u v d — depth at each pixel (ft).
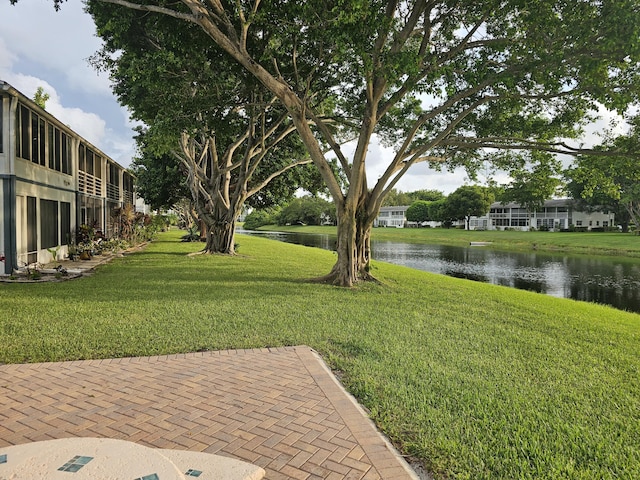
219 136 42.47
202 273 41.86
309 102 42.11
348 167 38.04
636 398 13.88
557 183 45.19
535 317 26.50
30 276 34.86
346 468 9.38
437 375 15.16
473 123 42.75
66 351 17.07
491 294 35.99
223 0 32.45
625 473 9.53
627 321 28.96
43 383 13.94
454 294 34.53
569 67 28.89
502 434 11.07
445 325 22.99
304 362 16.21
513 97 33.71
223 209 64.34
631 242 127.34
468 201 203.82
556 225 201.87
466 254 107.55
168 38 33.73
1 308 24.17
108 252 60.85
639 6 24.22
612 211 175.22
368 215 39.22
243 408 12.28
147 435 10.69
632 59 25.63
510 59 30.50
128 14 32.07
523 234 174.70
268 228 281.54
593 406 13.14
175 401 12.69
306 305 27.07
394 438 10.81
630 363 17.69
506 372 15.80
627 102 27.71
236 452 9.96
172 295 29.19
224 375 14.83
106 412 11.93
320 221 280.72
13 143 36.81
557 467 9.69
